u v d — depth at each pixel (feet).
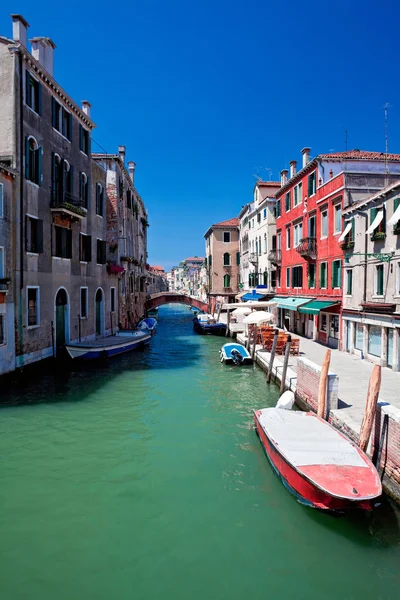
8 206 44.65
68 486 24.38
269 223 101.45
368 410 24.32
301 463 22.81
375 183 59.67
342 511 20.72
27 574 17.28
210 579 17.20
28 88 48.67
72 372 54.49
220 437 32.32
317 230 69.67
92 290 69.41
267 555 18.71
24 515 21.39
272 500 23.12
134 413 37.86
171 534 20.03
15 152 45.88
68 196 59.57
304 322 78.64
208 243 168.86
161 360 65.51
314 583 17.10
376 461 23.95
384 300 48.24
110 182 85.97
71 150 60.85
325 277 67.21
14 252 45.70
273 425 28.53
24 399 41.39
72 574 17.31
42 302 52.06
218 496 23.48
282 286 90.12
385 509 21.84
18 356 46.57
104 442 30.94
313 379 35.91
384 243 48.24
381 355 49.19
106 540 19.52
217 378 52.70
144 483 24.88
